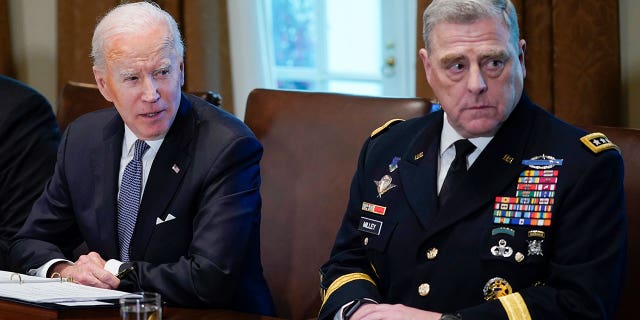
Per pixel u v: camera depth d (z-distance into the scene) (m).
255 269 2.53
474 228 2.01
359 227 2.18
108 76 2.41
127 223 2.51
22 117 3.02
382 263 2.13
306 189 2.75
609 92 3.17
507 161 2.02
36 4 4.52
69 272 2.39
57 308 1.95
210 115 2.54
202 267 2.33
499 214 1.99
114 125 2.59
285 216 2.76
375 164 2.21
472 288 1.99
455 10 1.92
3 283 2.25
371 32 4.00
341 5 4.06
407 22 3.89
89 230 2.57
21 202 2.98
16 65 4.59
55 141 3.10
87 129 2.65
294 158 2.80
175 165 2.47
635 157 2.30
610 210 1.93
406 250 2.08
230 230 2.39
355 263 2.19
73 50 4.17
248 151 2.50
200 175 2.45
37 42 4.55
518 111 2.05
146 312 1.70
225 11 3.96
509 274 1.96
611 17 3.16
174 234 2.46
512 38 1.94
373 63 4.02
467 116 1.96
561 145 2.00
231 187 2.44
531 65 3.27
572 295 1.88
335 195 2.71
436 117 2.18
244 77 3.95
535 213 1.96
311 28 4.13
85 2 4.07
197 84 3.90
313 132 2.80
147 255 2.46
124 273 2.35
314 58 4.15
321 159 2.76
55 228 2.66
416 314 1.93
